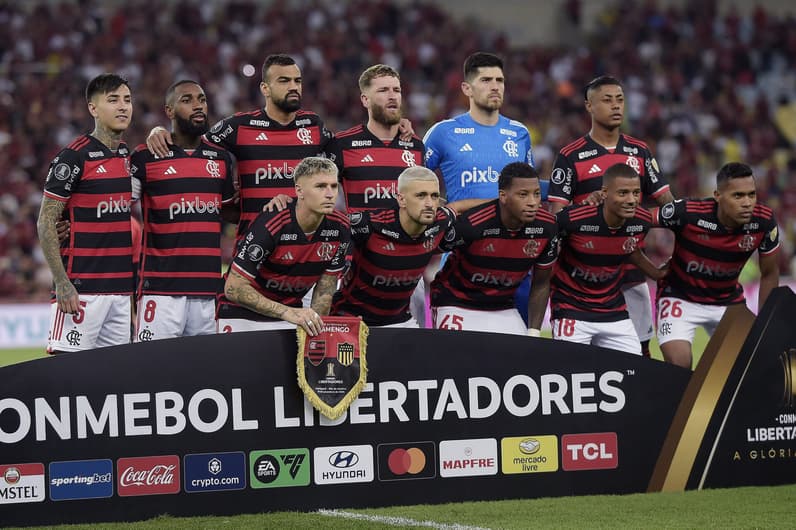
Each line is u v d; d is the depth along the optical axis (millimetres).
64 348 19672
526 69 80188
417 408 17812
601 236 20812
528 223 20203
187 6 78250
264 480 17266
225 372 17203
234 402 17203
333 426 17516
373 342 17703
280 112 21062
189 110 20156
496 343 18156
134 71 72188
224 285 19531
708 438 18828
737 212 20578
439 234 19969
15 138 64500
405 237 19562
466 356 18031
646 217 21203
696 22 86750
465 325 21172
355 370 17516
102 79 19547
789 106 82500
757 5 88500
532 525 15914
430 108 74938
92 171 19516
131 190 19984
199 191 20359
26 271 54562
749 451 19000
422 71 78375
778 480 19109
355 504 17531
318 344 17422
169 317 20266
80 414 16688
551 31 87625
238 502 17156
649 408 18656
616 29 86312
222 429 17141
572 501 17797
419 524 15977
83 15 75375
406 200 18969
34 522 16484
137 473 16844
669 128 75875
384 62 78125
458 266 20969
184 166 20312
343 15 81438
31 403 16531
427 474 17812
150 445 16906
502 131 23109
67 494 16609
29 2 76688
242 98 72062
